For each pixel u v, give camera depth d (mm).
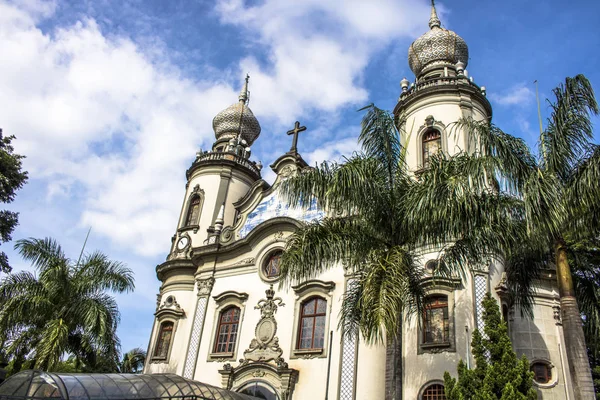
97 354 21375
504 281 19703
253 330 24250
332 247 15234
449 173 14086
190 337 26172
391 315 12727
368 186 15000
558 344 21859
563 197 13414
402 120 25594
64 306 21438
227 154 33594
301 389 21391
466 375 14391
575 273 16375
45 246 22156
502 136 14227
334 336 21609
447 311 19359
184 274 29266
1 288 20938
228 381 23172
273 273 25312
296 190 16203
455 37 28641
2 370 20703
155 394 17594
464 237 14742
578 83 14398
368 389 19797
